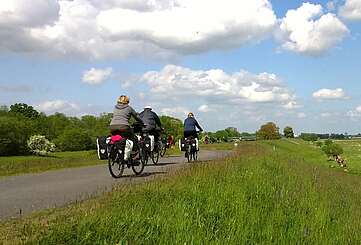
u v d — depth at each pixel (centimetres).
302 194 1345
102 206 823
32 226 691
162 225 757
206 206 945
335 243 939
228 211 947
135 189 980
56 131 12262
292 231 898
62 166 2209
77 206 852
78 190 1165
